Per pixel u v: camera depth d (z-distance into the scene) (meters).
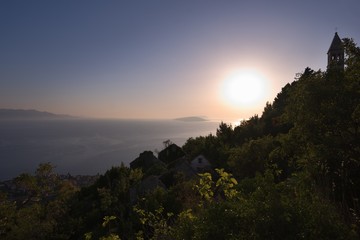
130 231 15.82
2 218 21.11
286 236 4.91
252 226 5.20
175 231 6.45
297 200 5.46
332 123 11.75
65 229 26.39
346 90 11.71
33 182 24.53
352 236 5.07
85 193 46.69
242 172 32.16
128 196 36.22
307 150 12.93
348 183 11.27
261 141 32.00
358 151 11.16
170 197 19.88
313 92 12.06
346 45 12.29
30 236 21.42
